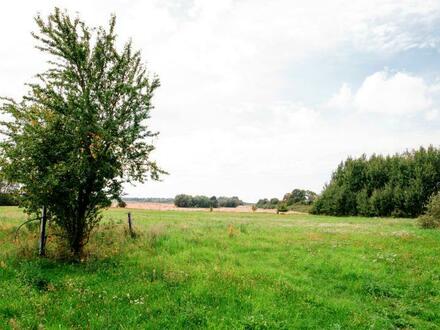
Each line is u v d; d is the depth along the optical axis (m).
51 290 10.88
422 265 16.56
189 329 8.85
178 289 11.57
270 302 10.95
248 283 12.61
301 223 42.62
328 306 11.30
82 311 9.46
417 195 63.09
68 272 12.90
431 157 65.44
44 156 13.79
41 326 8.31
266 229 30.64
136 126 14.80
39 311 9.27
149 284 11.80
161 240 19.98
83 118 13.58
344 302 11.85
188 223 34.34
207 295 11.13
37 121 13.92
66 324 8.66
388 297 12.95
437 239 23.50
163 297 10.73
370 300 12.59
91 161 14.04
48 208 14.41
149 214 52.69
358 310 11.23
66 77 14.32
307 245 21.25
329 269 15.81
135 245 18.30
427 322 10.82
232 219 48.69
